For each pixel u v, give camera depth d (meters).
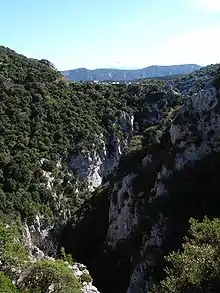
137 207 49.94
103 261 51.38
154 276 36.38
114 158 98.94
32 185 72.38
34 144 81.75
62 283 27.09
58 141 86.75
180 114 49.88
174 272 20.81
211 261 18.52
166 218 41.44
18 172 71.56
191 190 41.94
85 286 30.38
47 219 70.44
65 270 27.88
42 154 80.62
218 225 21.33
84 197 82.00
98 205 66.19
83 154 88.19
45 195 72.81
